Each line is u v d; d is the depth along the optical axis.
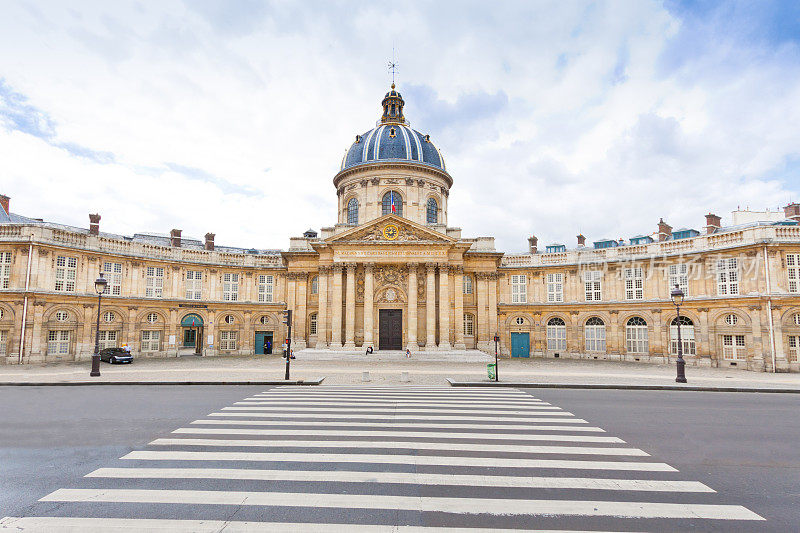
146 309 34.16
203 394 15.31
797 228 27.16
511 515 5.85
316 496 6.39
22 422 10.91
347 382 18.66
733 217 36.72
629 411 12.72
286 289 39.06
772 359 25.77
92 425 10.55
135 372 21.92
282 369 23.73
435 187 41.81
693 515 5.94
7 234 28.64
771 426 11.01
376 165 40.16
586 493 6.62
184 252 37.09
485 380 18.92
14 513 5.85
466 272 39.00
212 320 37.25
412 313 33.53
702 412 12.75
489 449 8.66
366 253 34.19
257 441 9.12
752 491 6.79
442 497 6.39
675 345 31.25
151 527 5.46
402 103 45.72
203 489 6.64
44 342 28.59
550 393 16.12
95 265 31.83
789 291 26.44
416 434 9.71
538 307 37.75
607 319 34.75
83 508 6.00
